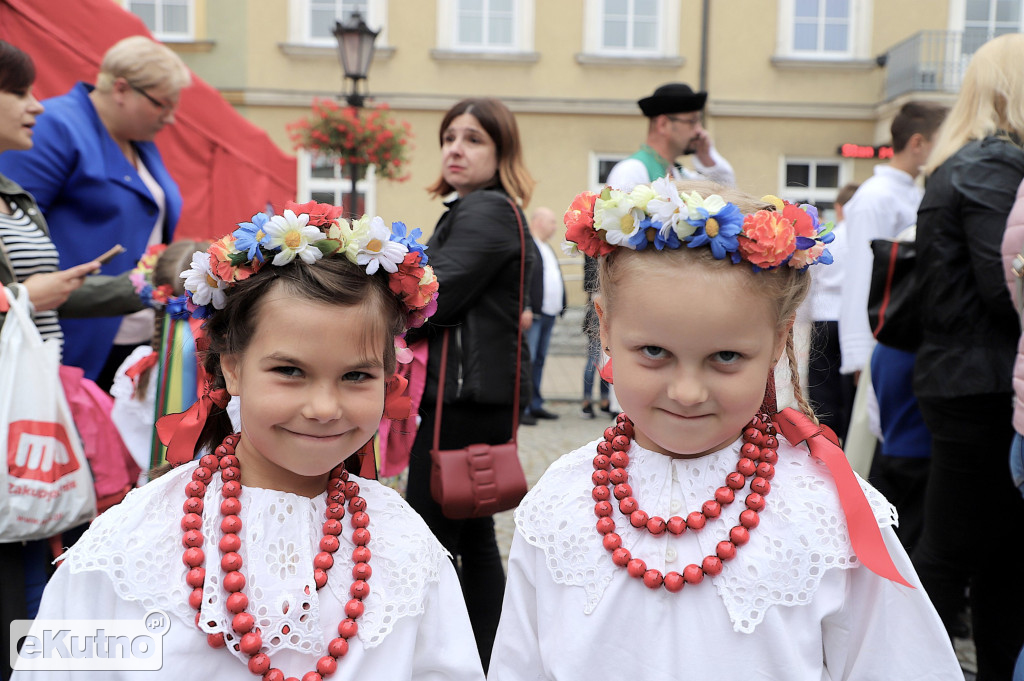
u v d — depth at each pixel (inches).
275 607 52.4
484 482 95.8
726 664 54.3
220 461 56.3
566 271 518.9
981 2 549.6
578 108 553.9
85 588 51.8
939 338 93.0
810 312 64.2
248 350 51.7
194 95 204.1
